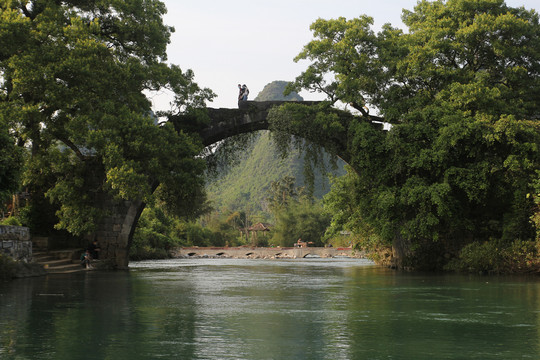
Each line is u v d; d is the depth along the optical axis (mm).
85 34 28234
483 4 31906
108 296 16188
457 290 19016
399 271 32250
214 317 11984
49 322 11023
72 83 28281
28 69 26203
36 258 28453
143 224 58094
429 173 29984
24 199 32781
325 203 40188
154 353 8211
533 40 31672
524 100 32312
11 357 7887
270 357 8023
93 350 8375
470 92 28672
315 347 8766
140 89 32438
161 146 29359
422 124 29250
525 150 27109
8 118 26172
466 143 28391
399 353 8359
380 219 29562
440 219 30859
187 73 35031
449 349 8664
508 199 30453
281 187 149125
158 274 29031
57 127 29703
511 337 9750
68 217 31312
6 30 25953
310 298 16297
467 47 32188
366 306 14281
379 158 30328
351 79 31812
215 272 32500
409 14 37562
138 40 32875
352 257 85688
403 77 32281
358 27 32375
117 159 27406
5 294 16297
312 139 34031
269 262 57906
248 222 172125
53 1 29812
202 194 36344
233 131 35906
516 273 27688
